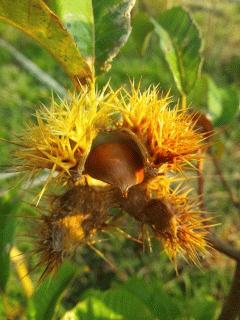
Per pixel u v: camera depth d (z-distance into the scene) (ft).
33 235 0.30
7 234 0.40
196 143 0.30
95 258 0.78
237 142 0.93
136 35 0.54
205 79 0.50
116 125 0.30
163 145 0.30
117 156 0.30
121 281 0.75
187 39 0.43
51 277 0.31
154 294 0.43
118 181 0.29
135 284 0.44
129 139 0.31
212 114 0.49
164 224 0.29
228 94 0.50
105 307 0.38
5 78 1.16
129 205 0.30
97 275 0.76
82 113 0.29
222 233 0.80
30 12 0.31
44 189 0.29
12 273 0.71
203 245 0.30
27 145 0.30
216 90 0.50
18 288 0.69
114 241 0.79
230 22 1.25
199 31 0.43
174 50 0.43
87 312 0.38
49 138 0.29
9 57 1.24
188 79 0.42
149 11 0.69
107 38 0.36
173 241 0.30
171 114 0.30
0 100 1.08
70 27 0.36
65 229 0.29
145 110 0.30
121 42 0.36
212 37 1.15
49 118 0.29
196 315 0.45
